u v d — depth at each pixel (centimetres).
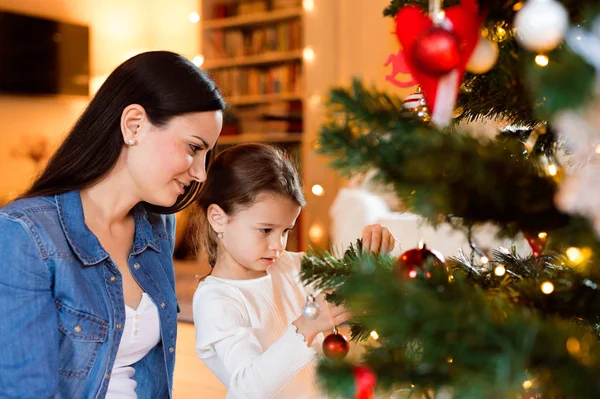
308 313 91
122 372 122
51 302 110
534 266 83
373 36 566
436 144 57
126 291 124
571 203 55
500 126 84
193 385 282
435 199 58
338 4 584
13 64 549
